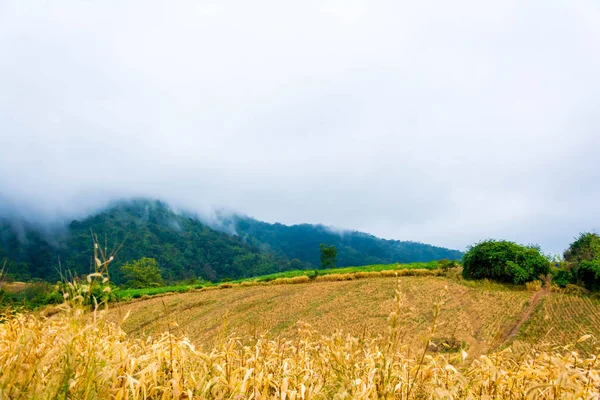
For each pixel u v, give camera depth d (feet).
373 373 10.36
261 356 12.35
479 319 86.02
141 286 376.07
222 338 11.53
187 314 127.44
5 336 10.93
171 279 653.71
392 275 170.60
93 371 7.50
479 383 10.65
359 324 88.84
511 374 10.85
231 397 8.92
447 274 155.94
